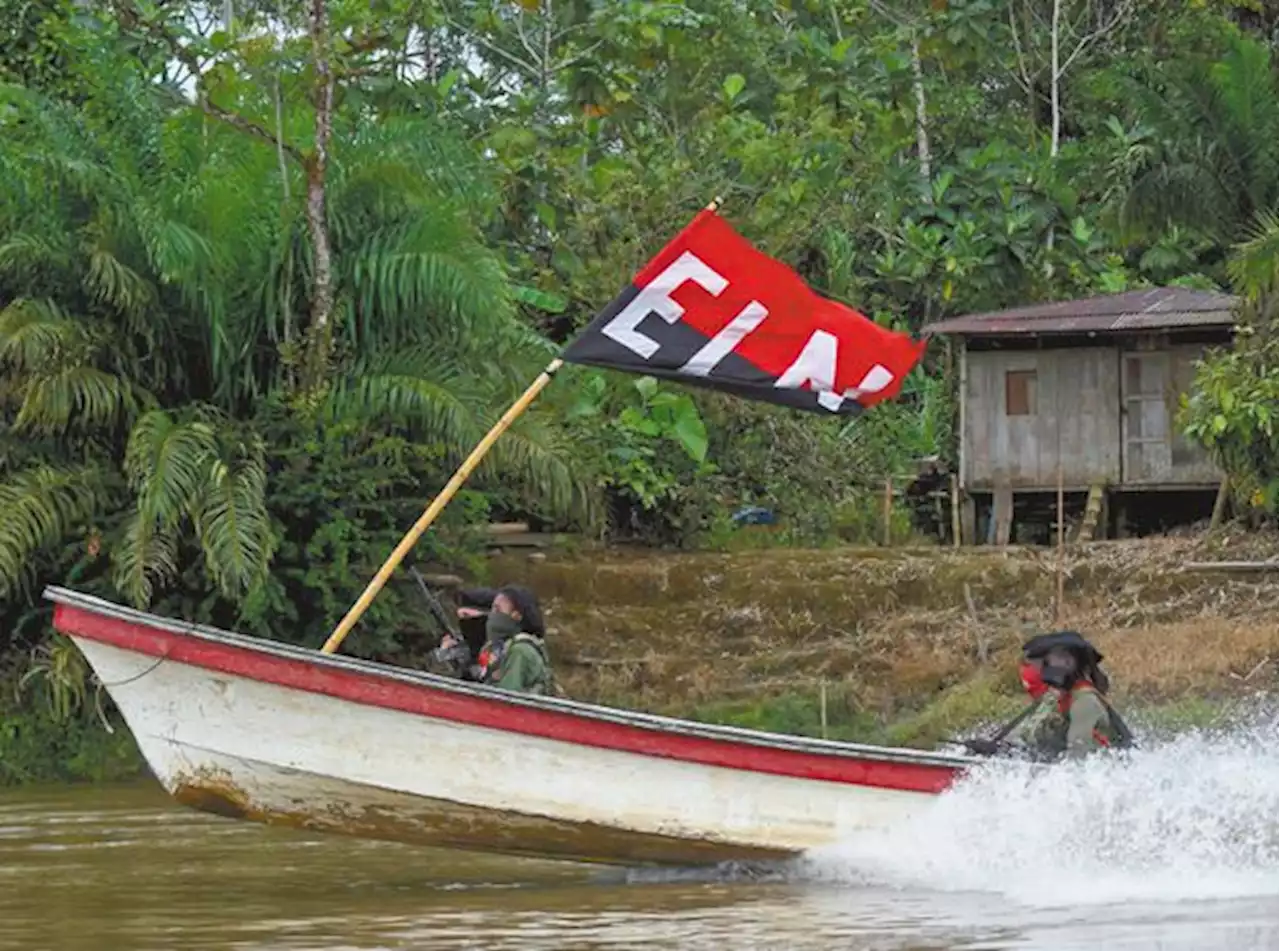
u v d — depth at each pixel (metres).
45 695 31.44
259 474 31.31
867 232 47.25
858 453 41.72
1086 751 18.95
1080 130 53.91
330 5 34.94
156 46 33.88
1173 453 39.31
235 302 33.03
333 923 17.11
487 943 15.85
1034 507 40.81
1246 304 37.00
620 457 37.97
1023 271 45.94
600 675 33.28
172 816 25.73
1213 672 29.95
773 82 45.41
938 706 30.03
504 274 34.44
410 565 33.38
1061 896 17.58
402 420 33.44
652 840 18.77
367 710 18.28
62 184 32.41
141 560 30.22
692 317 19.86
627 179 40.81
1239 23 51.28
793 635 34.44
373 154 33.44
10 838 23.58
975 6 46.06
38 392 30.81
